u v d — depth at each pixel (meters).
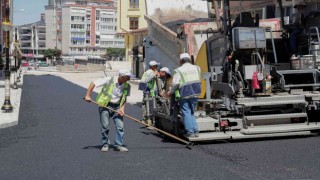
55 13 159.25
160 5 19.38
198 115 10.09
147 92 12.08
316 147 8.71
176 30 16.48
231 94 9.60
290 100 9.51
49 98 22.06
